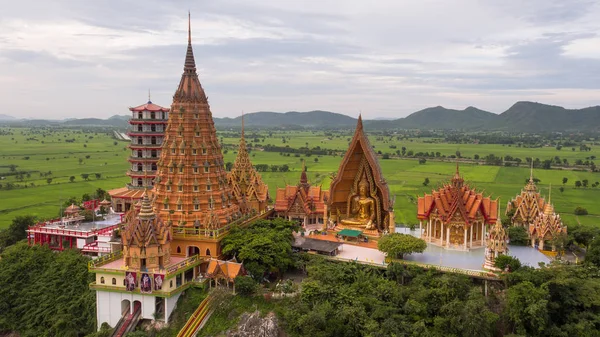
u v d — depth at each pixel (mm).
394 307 84188
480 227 114562
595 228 114938
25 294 106500
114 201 150375
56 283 105938
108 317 92750
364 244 116000
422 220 119812
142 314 90562
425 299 84812
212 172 108188
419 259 101500
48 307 101750
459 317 79062
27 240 126188
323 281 91000
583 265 93938
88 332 94562
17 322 102500
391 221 119312
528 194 124750
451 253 106562
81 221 135000
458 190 110812
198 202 104500
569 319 83500
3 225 166000
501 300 86188
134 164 157250
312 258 101750
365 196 127312
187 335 84938
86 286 103125
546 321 81250
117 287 90500
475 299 82312
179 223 102750
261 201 131000
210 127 110375
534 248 110812
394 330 78375
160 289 88625
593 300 82812
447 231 110625
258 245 96438
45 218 171125
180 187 104188
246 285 89562
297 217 131125
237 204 118438
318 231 125000
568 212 196500
